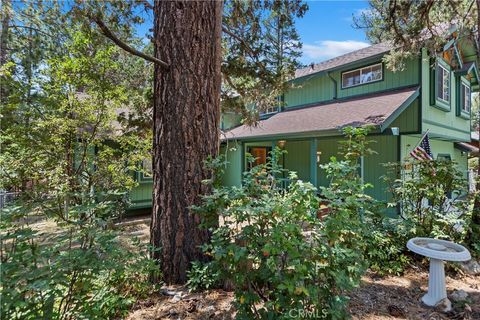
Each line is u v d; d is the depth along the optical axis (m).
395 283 3.53
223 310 2.61
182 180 3.22
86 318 2.06
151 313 2.59
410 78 8.39
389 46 9.08
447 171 4.64
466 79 11.80
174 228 3.21
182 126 3.24
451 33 7.43
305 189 2.05
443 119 9.65
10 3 6.41
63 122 5.11
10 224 2.06
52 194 3.93
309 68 12.38
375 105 8.12
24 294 1.74
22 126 4.98
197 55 3.31
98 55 4.98
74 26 4.47
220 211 2.26
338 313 2.03
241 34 6.38
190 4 3.29
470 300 3.06
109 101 5.72
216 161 2.75
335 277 2.00
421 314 2.80
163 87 3.32
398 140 8.43
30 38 7.79
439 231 4.34
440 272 3.01
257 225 2.10
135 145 6.19
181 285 3.12
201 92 3.32
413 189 4.79
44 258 1.89
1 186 4.70
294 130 8.67
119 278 2.85
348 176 2.69
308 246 2.03
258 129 10.76
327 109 9.90
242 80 6.91
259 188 2.32
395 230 4.37
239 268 2.15
